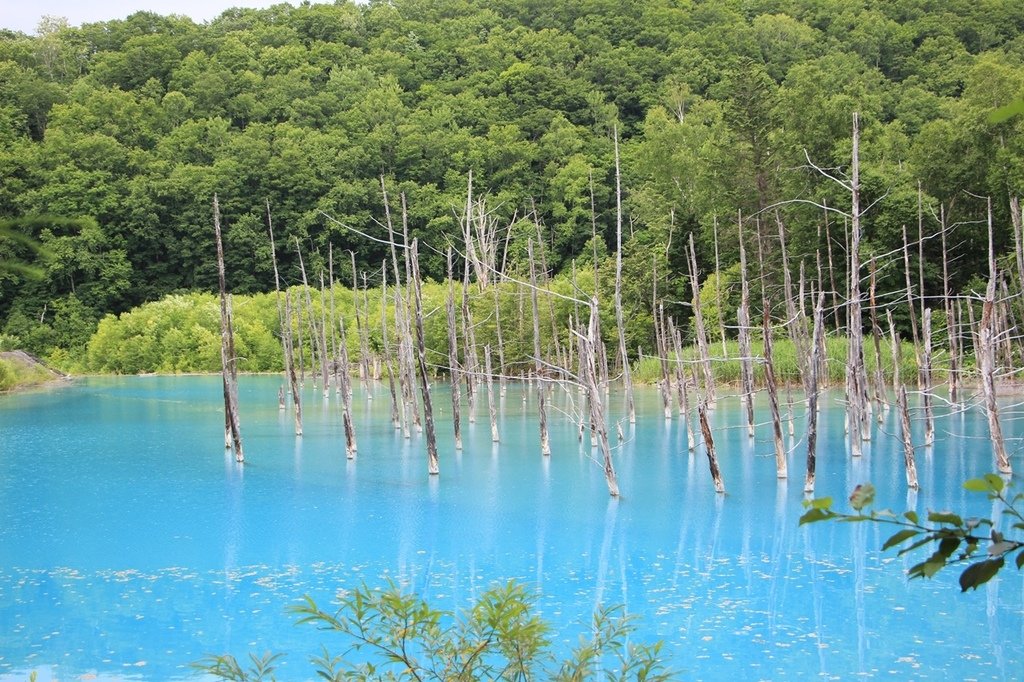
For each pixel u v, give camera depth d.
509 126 104.56
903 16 122.25
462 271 90.56
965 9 117.88
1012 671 14.15
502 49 131.75
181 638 16.11
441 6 155.50
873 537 21.83
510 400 54.62
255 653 15.39
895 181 56.03
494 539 22.09
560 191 94.50
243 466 32.38
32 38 123.94
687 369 51.84
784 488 27.09
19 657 15.32
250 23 149.88
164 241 94.00
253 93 118.19
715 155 71.44
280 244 96.12
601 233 90.88
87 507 26.06
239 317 81.81
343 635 16.16
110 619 17.05
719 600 17.64
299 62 129.12
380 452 35.25
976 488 4.25
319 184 95.56
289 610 8.63
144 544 22.09
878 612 16.91
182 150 100.25
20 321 84.75
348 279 94.50
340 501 26.53
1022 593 17.88
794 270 58.31
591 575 19.20
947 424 39.06
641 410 47.06
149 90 116.94
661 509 24.84
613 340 58.69
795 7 132.88
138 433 41.19
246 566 20.23
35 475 30.91
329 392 62.28
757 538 21.89
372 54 132.75
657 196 79.75
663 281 59.47
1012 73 64.69
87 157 91.62
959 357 40.62
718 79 116.62
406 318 40.50
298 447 36.72
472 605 17.17
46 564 20.52
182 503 26.47
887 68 112.62
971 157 56.75
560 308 59.50
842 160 58.62
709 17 134.12
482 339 58.88
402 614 7.88
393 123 106.12
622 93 117.88
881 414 38.38
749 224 61.38
